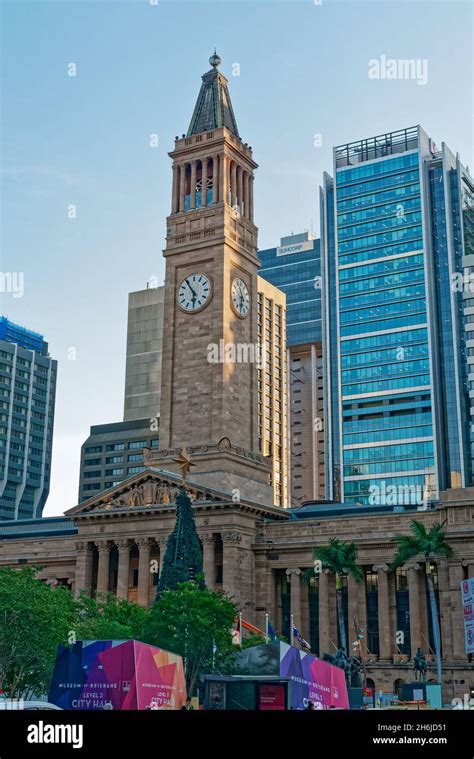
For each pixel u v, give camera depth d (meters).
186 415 135.00
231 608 89.81
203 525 123.62
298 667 62.16
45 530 154.50
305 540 122.38
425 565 113.62
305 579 116.81
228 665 83.88
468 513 110.94
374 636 117.12
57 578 138.12
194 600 87.25
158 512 125.75
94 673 53.00
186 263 142.62
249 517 124.75
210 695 57.66
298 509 139.25
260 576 124.06
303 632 120.56
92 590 131.62
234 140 148.38
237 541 121.31
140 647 53.47
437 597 114.44
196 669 85.50
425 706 91.19
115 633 91.94
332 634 119.06
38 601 85.38
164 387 138.00
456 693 105.81
